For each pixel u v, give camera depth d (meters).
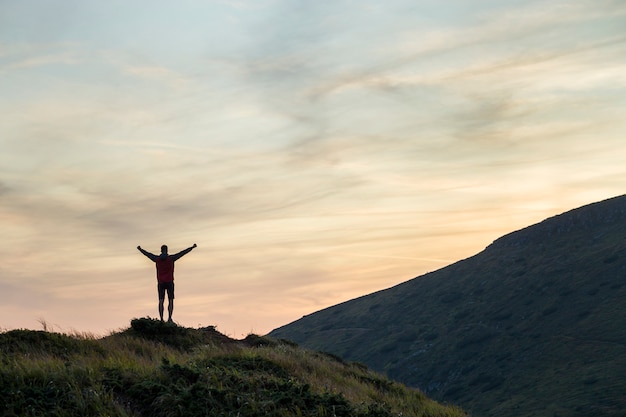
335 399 14.31
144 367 14.89
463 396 118.06
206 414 12.07
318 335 177.12
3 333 18.48
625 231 159.38
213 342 22.69
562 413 96.62
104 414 11.41
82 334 19.84
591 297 136.50
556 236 174.50
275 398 13.43
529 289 151.12
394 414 15.86
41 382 12.71
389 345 149.75
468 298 161.75
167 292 23.38
